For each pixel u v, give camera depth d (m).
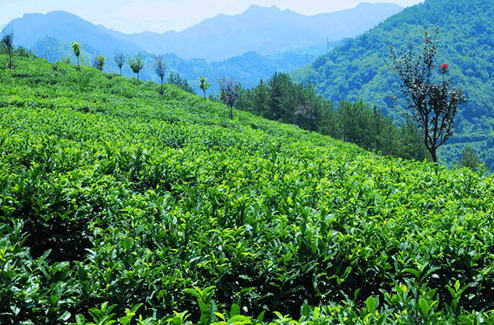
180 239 4.05
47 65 41.47
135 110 24.41
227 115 36.31
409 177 7.85
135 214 4.63
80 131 11.19
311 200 5.60
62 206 4.61
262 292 3.67
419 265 3.58
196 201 5.42
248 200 5.02
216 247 3.87
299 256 3.86
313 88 66.44
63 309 3.29
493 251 4.09
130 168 6.79
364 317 2.83
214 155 8.66
